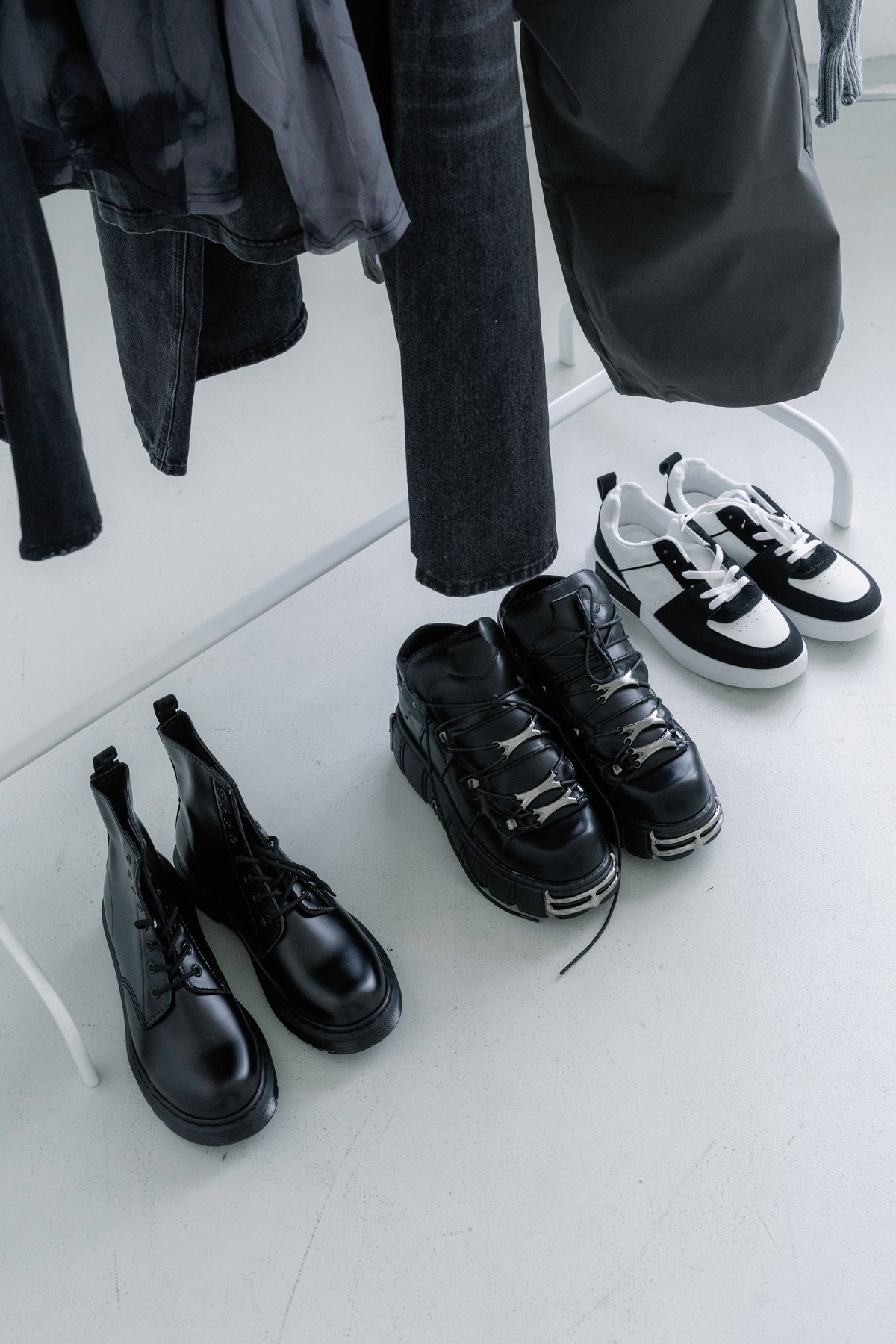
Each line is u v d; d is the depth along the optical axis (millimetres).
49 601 1464
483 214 733
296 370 1798
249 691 1329
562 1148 917
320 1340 829
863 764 1174
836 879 1080
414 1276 856
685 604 1254
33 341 578
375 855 1148
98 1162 946
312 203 640
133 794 1233
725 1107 930
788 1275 833
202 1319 847
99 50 587
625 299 924
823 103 908
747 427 1592
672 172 840
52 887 1157
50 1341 844
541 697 1147
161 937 965
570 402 1338
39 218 572
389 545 1498
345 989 968
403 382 831
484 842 1056
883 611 1278
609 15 756
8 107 548
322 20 582
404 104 693
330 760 1247
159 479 1624
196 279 824
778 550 1286
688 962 1030
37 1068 1015
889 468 1498
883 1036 964
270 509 1559
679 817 1060
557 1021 999
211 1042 928
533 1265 854
